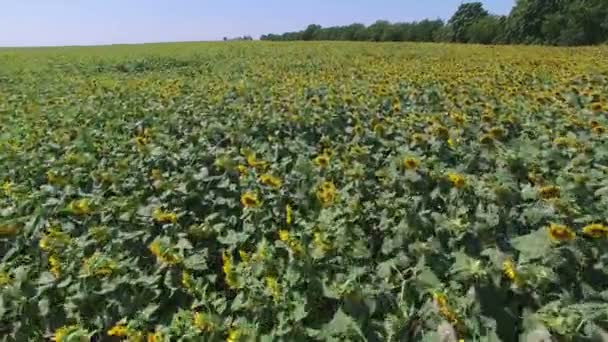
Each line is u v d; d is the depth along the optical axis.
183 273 4.01
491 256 3.58
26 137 7.97
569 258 3.51
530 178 4.87
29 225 4.99
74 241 4.62
